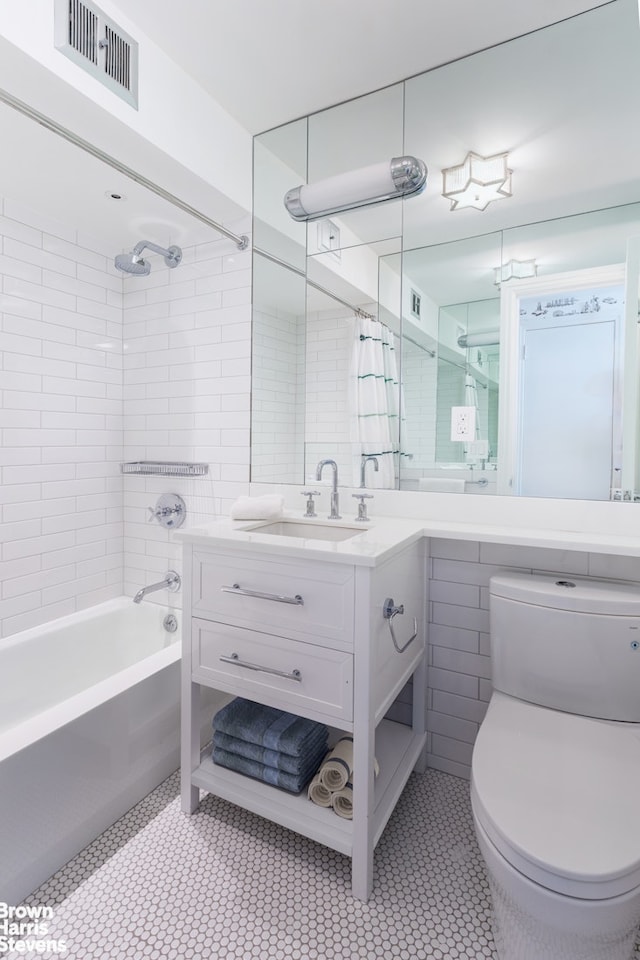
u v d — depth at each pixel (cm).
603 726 124
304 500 201
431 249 176
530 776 104
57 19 127
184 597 148
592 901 82
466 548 166
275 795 139
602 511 149
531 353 161
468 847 140
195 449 227
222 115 188
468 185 170
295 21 149
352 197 168
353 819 122
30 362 205
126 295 246
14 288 198
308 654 126
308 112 192
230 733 149
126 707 151
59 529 220
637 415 147
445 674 171
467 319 171
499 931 104
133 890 126
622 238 149
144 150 159
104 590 243
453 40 158
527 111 159
